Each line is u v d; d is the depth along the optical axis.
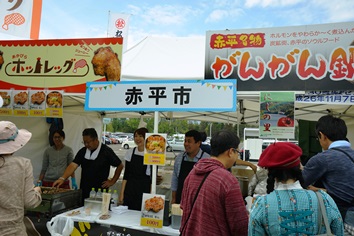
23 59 3.50
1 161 1.84
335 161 1.75
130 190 3.34
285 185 1.34
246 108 5.07
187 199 1.71
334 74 2.77
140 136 3.38
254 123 6.44
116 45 3.30
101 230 2.54
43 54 3.47
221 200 1.54
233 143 1.73
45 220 2.83
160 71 3.34
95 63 3.33
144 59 3.54
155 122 2.59
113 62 3.29
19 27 4.71
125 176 3.47
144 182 3.34
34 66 3.47
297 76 2.85
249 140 8.45
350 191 1.71
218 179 1.58
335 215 1.28
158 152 2.51
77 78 3.37
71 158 4.38
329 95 2.80
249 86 2.95
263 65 2.93
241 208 1.52
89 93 2.75
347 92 2.76
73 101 5.01
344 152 1.79
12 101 3.46
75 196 3.21
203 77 3.17
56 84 3.40
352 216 1.68
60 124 5.13
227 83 2.43
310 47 2.84
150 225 2.40
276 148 1.38
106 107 2.69
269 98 2.82
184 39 3.79
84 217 2.65
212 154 1.76
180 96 2.52
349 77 2.73
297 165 1.33
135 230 2.42
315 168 1.81
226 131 1.78
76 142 5.61
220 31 3.06
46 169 4.39
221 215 1.53
